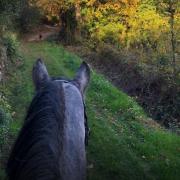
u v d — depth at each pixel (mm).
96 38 25375
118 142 9773
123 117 12117
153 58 18031
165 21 20234
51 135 2654
